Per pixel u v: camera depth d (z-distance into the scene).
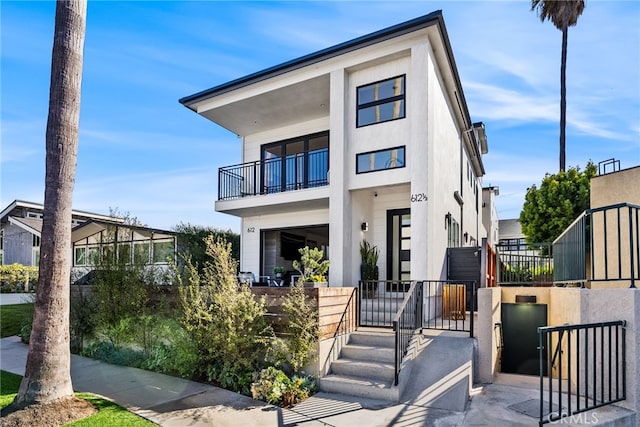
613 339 4.67
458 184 13.09
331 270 9.38
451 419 4.68
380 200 10.80
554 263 8.64
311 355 5.95
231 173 12.73
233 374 6.01
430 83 8.87
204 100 11.73
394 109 9.36
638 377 4.33
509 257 10.48
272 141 13.20
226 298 6.14
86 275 9.98
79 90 5.65
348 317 6.95
